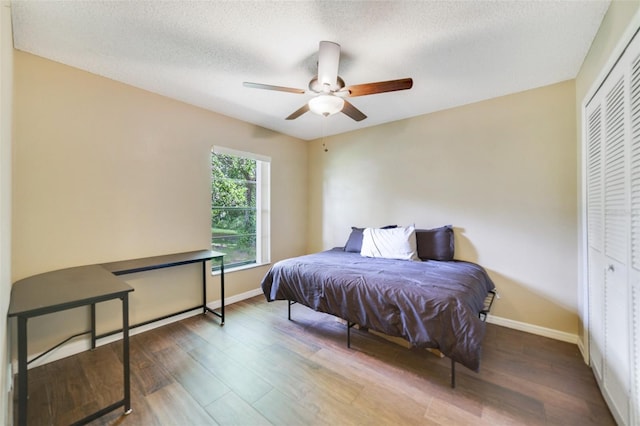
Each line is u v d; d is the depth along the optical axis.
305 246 4.18
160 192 2.56
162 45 1.81
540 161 2.39
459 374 1.82
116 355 2.05
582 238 2.05
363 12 1.50
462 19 1.55
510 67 2.07
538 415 1.46
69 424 1.41
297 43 1.79
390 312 1.83
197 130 2.84
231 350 2.13
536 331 2.41
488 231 2.65
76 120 2.08
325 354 2.08
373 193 3.49
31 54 1.88
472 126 2.73
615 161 1.43
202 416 1.47
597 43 1.66
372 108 2.88
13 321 1.73
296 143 4.03
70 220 2.05
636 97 1.21
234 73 2.18
